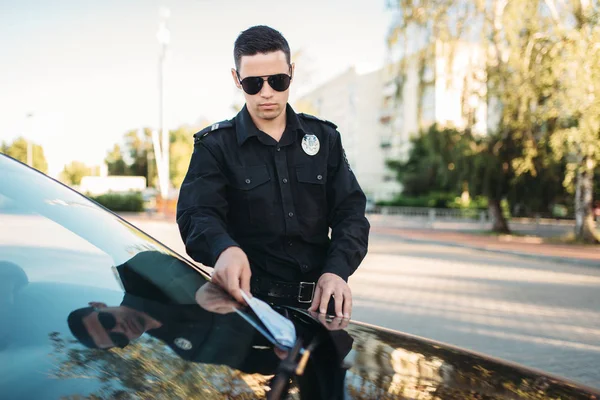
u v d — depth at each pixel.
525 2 16.67
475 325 6.02
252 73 1.65
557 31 15.77
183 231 1.64
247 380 0.95
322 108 66.56
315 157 1.77
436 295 7.91
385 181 55.22
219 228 1.52
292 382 0.98
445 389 1.07
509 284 9.24
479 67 19.02
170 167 52.12
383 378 1.07
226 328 1.11
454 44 18.80
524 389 1.11
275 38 1.66
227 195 1.74
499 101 18.75
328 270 1.59
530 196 22.25
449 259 13.33
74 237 1.25
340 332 1.26
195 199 1.65
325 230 1.82
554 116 16.59
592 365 4.62
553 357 4.84
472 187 21.83
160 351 0.96
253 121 1.73
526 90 16.98
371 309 6.78
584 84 14.38
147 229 19.30
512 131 20.38
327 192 1.83
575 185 19.28
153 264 1.30
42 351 0.89
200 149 1.71
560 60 15.25
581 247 17.23
